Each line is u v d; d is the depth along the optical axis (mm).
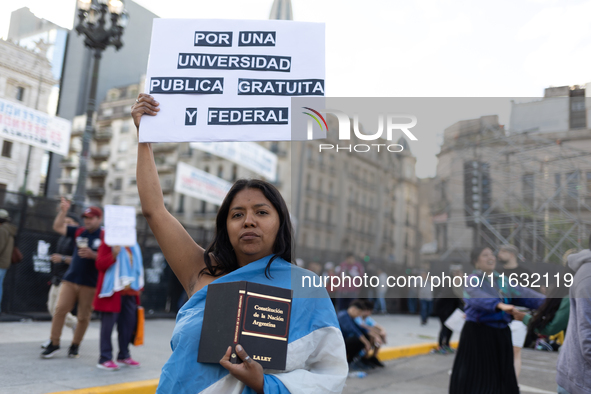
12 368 4805
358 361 7277
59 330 5496
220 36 2127
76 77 50062
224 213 1918
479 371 3775
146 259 10789
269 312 1605
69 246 6695
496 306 3482
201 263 1933
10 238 7156
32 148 34812
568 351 2570
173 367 1639
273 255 1811
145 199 1952
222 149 14109
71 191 48406
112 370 5172
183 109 2064
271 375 1594
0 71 28016
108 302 5246
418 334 11539
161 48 2111
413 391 6012
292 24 2154
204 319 1620
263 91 2102
